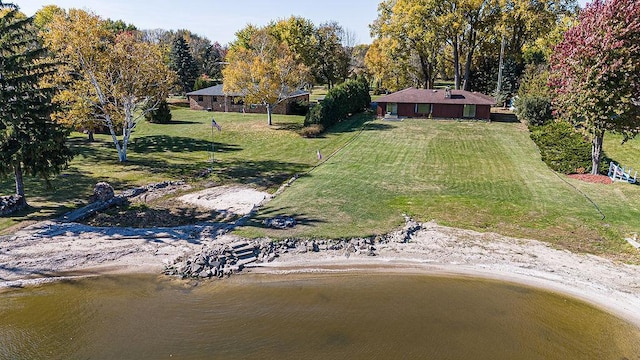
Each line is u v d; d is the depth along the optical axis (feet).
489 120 173.99
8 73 70.03
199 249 63.21
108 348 43.55
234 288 55.47
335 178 98.37
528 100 155.63
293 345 44.21
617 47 82.58
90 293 53.52
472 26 196.34
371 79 322.75
